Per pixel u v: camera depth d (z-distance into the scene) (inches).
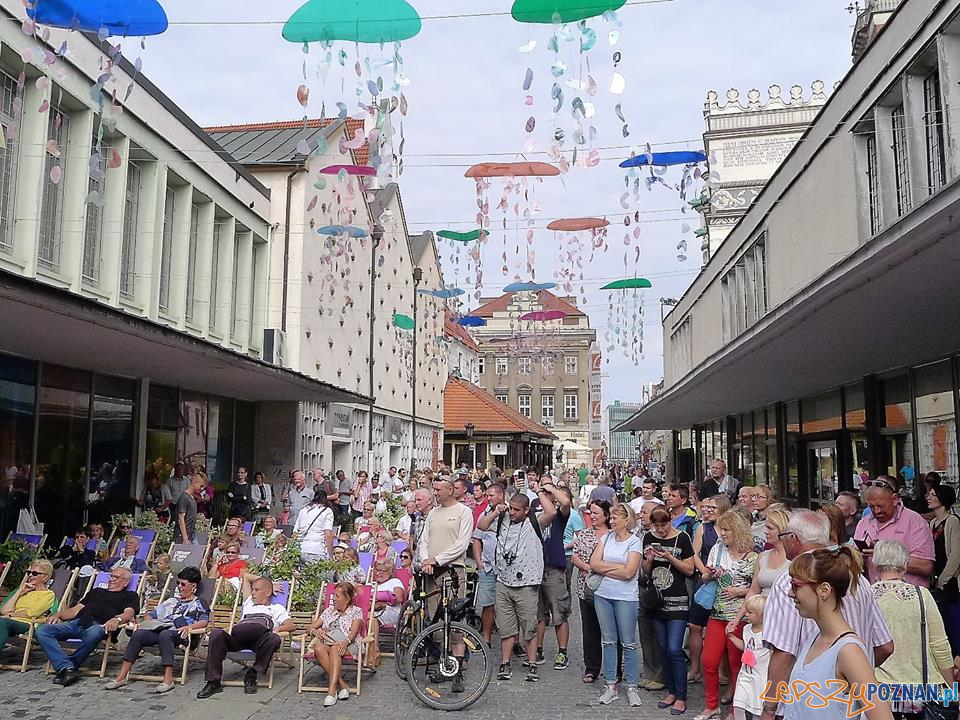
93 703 271.7
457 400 1871.3
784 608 165.9
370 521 489.1
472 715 263.3
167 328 411.5
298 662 333.4
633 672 274.7
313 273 883.4
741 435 982.4
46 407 492.7
